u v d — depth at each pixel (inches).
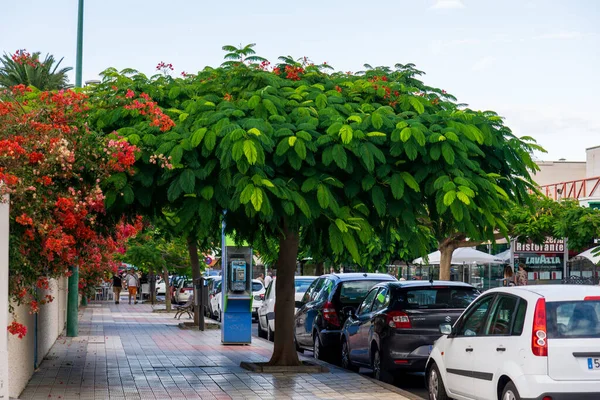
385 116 512.7
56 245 405.1
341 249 502.6
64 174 433.7
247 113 521.3
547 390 349.4
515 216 1171.3
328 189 497.0
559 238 1206.3
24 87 489.7
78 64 1083.3
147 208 544.1
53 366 669.3
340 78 597.6
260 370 631.8
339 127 497.0
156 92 564.4
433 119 530.9
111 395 513.7
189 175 482.3
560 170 2455.7
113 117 536.7
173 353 793.6
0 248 391.2
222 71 583.5
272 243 647.8
